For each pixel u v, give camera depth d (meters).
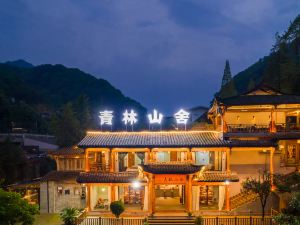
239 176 42.31
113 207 34.81
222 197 38.25
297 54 70.31
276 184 36.12
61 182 44.47
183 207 38.91
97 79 181.50
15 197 27.17
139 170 37.88
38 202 47.34
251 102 42.66
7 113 95.75
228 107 43.00
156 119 43.22
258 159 43.09
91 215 37.16
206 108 73.56
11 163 56.03
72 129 75.69
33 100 126.62
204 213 36.78
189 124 67.81
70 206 44.22
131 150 39.66
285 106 43.53
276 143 39.69
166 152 42.06
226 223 33.50
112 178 38.38
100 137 42.16
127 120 44.00
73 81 174.12
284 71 62.00
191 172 35.91
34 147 74.88
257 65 106.75
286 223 25.97
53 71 178.00
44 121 104.75
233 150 42.59
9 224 26.52
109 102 170.00
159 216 35.75
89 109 93.69
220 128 43.22
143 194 39.31
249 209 36.75
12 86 123.38
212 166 41.81
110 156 40.41
